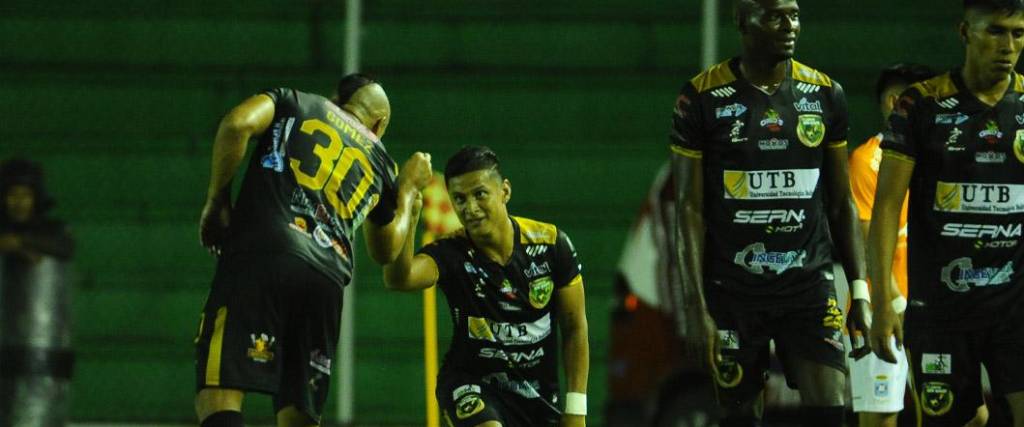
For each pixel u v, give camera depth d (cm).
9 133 5188
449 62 5431
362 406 4762
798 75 2128
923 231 2006
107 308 4847
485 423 2188
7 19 5375
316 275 1947
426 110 5247
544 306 2255
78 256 4916
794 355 2134
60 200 5016
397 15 5472
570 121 5259
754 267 2116
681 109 2120
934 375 2016
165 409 4734
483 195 2198
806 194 2111
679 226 2111
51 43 5369
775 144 2097
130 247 4947
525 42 5453
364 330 4866
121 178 5056
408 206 2136
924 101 1967
